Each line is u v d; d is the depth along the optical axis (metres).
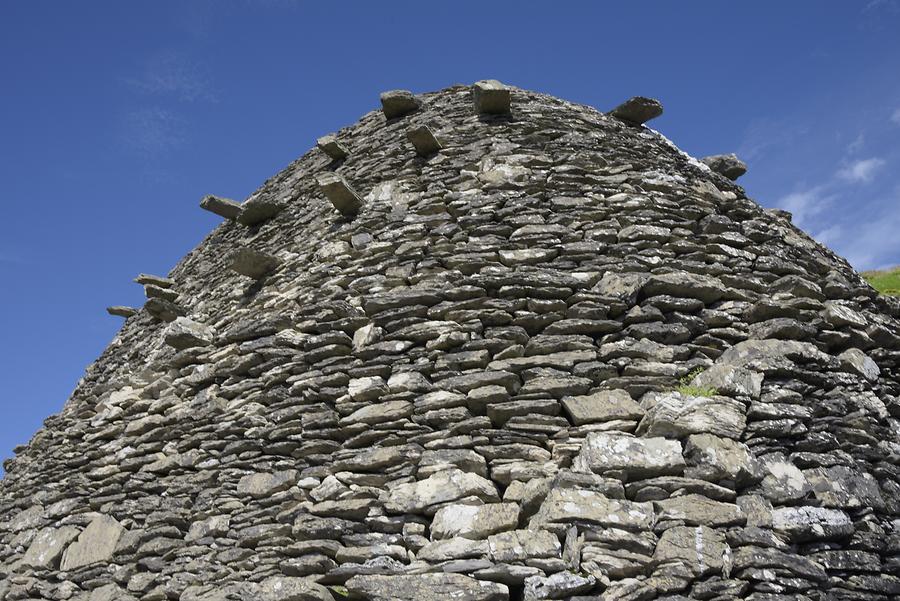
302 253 10.96
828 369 7.88
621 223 9.46
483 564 5.98
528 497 6.45
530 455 6.86
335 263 10.10
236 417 8.79
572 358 7.67
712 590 5.70
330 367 8.43
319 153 13.72
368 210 10.61
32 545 9.56
